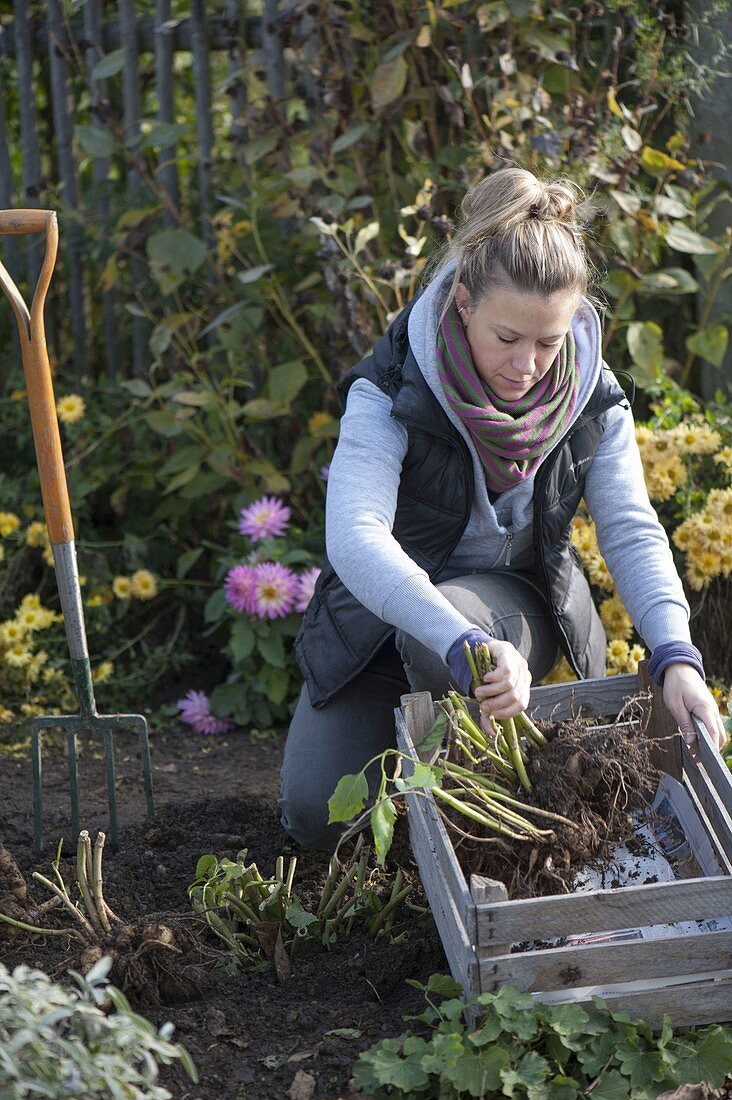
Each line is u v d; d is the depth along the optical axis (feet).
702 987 5.33
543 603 7.27
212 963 6.31
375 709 7.41
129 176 12.73
